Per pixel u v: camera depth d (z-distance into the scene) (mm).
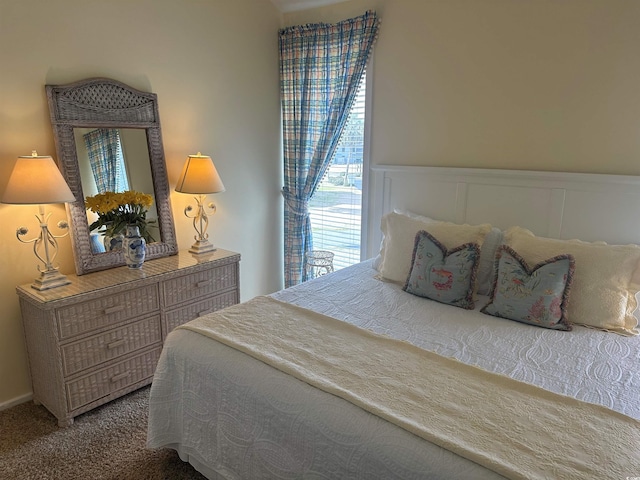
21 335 2443
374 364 1580
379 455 1208
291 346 1711
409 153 3104
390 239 2691
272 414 1456
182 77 2992
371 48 3135
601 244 2123
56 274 2322
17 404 2455
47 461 2004
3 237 2316
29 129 2318
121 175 2691
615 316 1974
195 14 3002
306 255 3611
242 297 3689
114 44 2611
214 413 1670
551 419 1277
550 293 1995
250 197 3617
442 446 1170
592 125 2383
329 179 3629
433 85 2910
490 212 2760
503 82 2635
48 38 2332
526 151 2617
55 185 2154
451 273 2264
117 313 2391
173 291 2668
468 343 1814
